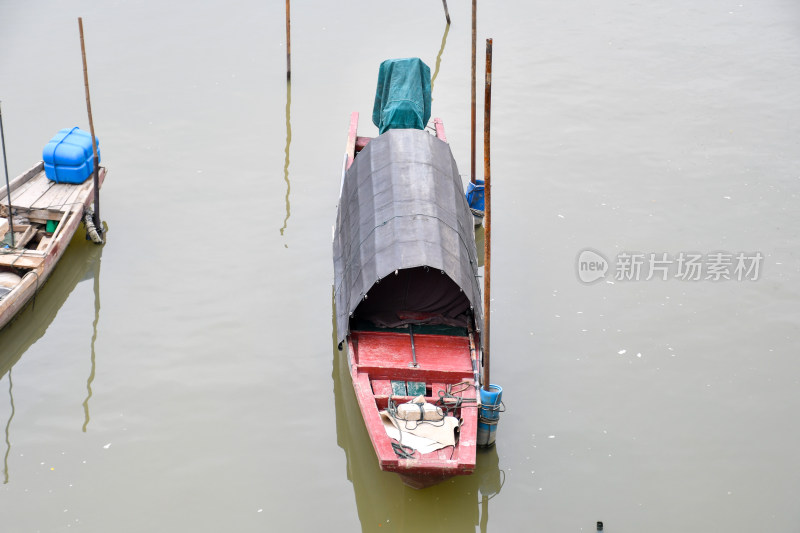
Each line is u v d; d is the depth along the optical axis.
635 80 20.30
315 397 12.25
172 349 12.98
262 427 11.73
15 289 12.90
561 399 12.09
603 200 16.22
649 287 14.12
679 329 13.28
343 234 13.13
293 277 14.48
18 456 11.14
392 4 23.75
